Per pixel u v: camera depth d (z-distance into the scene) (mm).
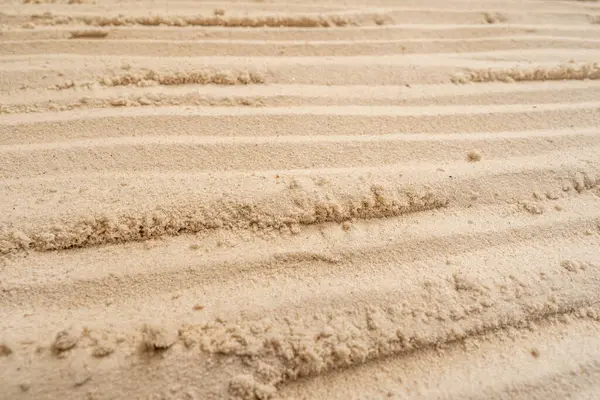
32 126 366
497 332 286
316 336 268
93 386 246
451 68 470
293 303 279
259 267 296
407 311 282
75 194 319
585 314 297
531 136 393
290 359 261
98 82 413
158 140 364
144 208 312
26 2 509
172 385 250
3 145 351
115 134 366
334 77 446
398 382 265
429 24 547
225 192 325
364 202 328
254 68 440
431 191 339
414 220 330
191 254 299
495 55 507
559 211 344
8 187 323
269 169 349
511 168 362
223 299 280
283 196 325
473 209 341
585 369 277
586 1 636
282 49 478
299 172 347
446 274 300
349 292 286
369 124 394
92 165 344
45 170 338
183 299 280
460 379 268
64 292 277
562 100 440
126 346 257
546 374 273
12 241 293
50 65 426
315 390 260
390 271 300
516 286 297
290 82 436
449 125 401
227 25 504
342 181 338
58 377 245
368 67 461
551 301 295
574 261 313
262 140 371
